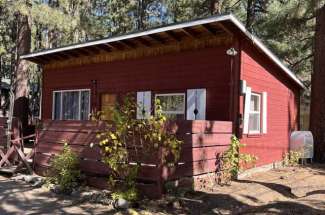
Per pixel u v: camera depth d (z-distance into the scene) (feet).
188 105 35.12
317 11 47.62
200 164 27.35
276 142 41.06
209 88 33.91
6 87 131.44
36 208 22.36
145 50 38.75
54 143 29.58
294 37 67.00
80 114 45.16
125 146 24.48
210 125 28.48
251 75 35.47
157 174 23.41
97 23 84.53
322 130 45.88
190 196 25.14
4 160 32.73
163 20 107.55
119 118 24.14
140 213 21.70
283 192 28.50
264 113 37.81
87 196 24.20
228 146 30.68
